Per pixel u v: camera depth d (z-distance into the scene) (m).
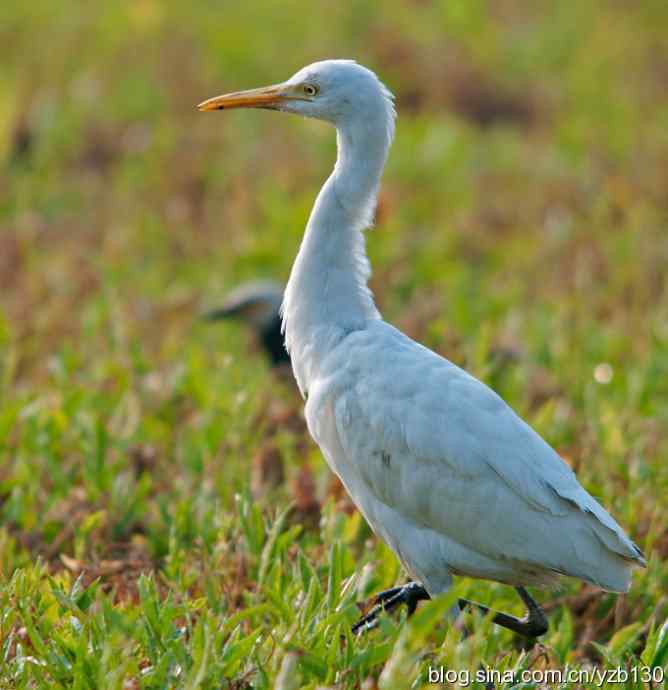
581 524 7.44
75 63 29.42
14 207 20.86
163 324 15.52
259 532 8.91
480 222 19.70
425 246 18.05
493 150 23.72
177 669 7.01
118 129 24.27
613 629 8.98
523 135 25.50
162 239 18.94
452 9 33.97
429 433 7.56
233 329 15.45
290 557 9.10
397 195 20.47
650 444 11.27
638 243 18.19
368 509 8.11
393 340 7.99
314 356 8.30
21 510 9.97
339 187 8.42
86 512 9.97
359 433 7.86
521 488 7.42
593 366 13.63
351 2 35.16
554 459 7.57
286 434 11.45
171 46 30.22
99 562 9.09
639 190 20.95
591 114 26.84
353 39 31.14
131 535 9.95
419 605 9.30
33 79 27.67
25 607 7.48
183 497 10.09
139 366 12.97
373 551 9.02
